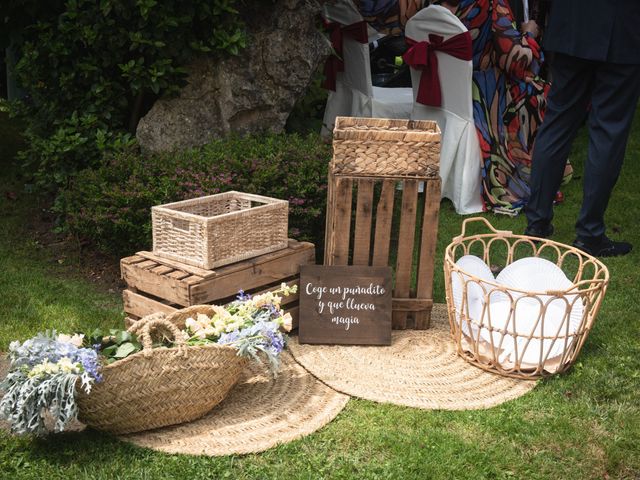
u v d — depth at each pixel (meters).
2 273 4.32
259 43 5.02
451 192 5.62
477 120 5.46
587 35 4.29
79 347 2.79
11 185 5.58
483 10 5.39
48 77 4.91
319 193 4.40
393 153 3.55
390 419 2.94
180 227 3.43
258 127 5.13
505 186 5.54
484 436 2.85
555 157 4.64
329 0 5.56
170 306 3.38
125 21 4.67
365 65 5.86
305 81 5.20
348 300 3.55
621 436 2.83
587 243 4.64
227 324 3.02
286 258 3.65
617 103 4.38
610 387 3.16
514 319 3.15
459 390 3.17
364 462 2.68
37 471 2.58
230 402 3.06
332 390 3.16
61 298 4.06
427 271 3.70
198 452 2.69
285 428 2.86
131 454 2.68
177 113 4.88
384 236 3.66
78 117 4.91
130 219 4.19
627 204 5.68
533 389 3.20
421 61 5.38
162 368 2.74
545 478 2.62
